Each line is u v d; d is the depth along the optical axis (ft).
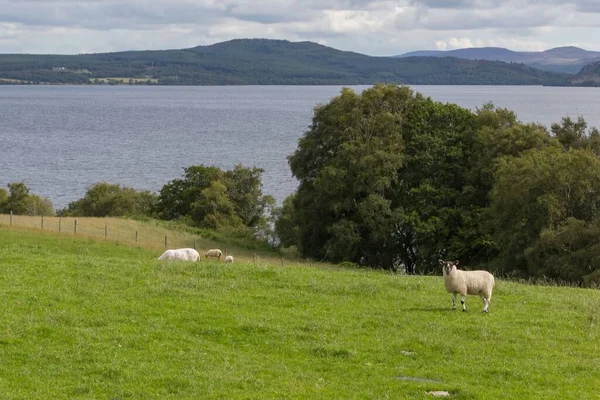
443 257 195.42
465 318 73.92
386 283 91.15
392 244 203.31
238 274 91.25
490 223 177.99
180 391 51.37
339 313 74.38
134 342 61.11
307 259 204.74
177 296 77.66
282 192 427.74
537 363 60.39
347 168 200.85
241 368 56.80
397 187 204.85
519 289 92.94
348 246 198.08
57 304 70.95
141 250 161.79
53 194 429.38
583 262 150.30
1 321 63.77
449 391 52.90
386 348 63.41
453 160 203.92
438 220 191.01
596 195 166.20
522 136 196.54
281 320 70.18
